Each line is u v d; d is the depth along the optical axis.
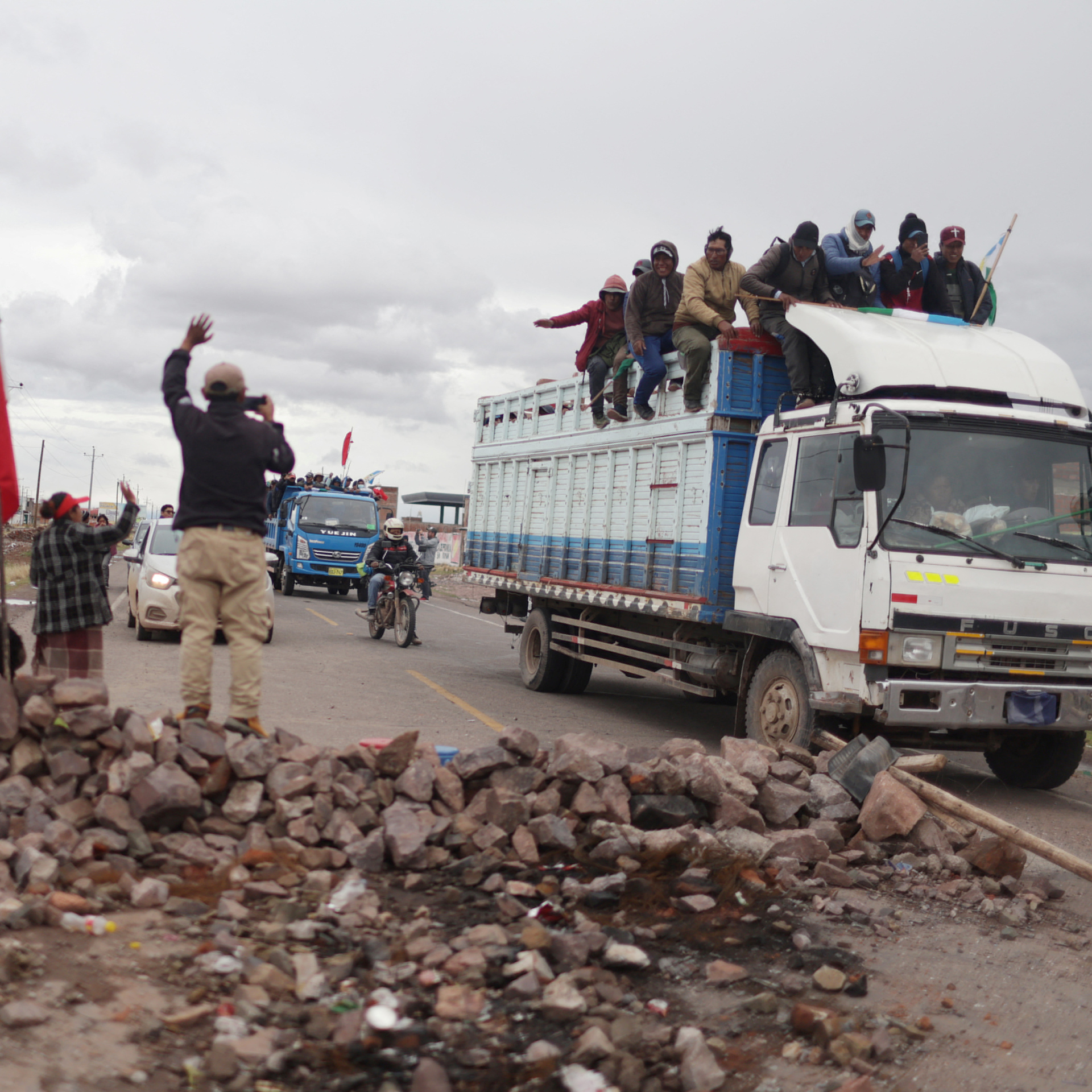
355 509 28.53
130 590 15.75
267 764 5.34
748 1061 3.55
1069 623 7.70
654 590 10.09
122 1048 3.25
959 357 8.26
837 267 9.34
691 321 9.66
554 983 3.78
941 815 6.28
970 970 4.56
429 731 9.36
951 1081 3.52
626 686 14.61
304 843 5.16
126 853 4.83
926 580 7.38
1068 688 7.66
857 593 7.52
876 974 4.41
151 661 12.38
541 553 12.77
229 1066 3.16
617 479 11.03
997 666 7.57
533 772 5.90
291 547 27.92
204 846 4.99
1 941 3.87
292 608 23.75
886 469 7.50
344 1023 3.39
